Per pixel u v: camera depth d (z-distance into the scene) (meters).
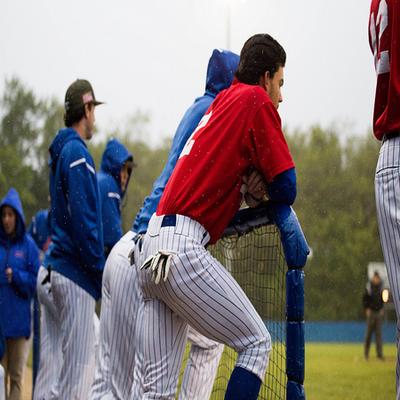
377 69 8.48
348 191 77.31
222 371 12.12
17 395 18.52
